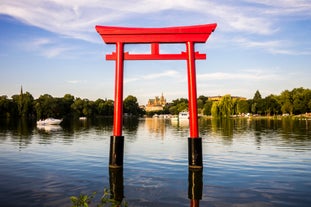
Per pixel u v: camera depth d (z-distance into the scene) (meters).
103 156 21.47
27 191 12.39
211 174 15.51
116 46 16.98
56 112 116.94
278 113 127.38
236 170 16.45
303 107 110.88
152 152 23.59
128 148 26.12
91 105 145.00
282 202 11.06
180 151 24.17
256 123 72.50
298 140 31.03
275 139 32.38
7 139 34.03
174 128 60.53
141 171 16.31
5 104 110.56
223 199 11.44
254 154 21.92
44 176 15.09
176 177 14.91
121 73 16.88
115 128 16.86
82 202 6.39
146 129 56.91
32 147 26.64
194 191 12.49
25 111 113.88
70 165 17.97
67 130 51.34
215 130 48.19
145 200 11.33
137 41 16.84
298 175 15.23
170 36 16.84
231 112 124.81
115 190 12.63
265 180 14.24
